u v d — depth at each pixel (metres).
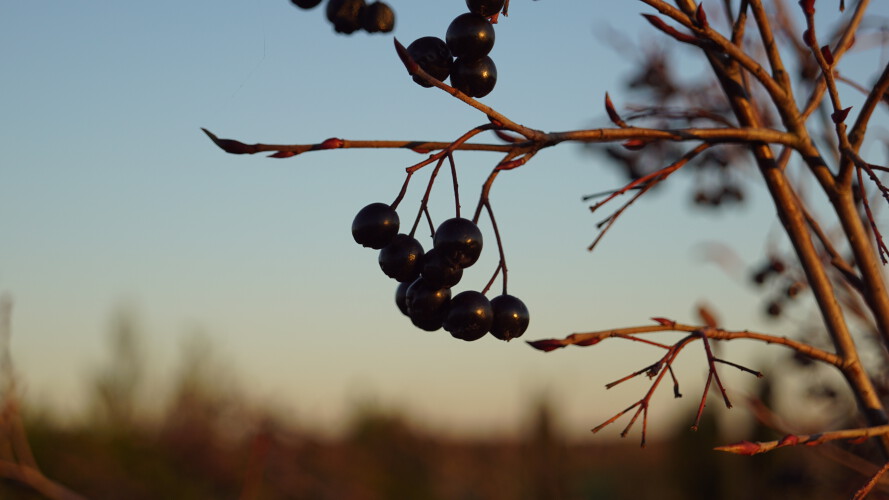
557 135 0.31
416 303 0.32
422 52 0.31
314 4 0.31
